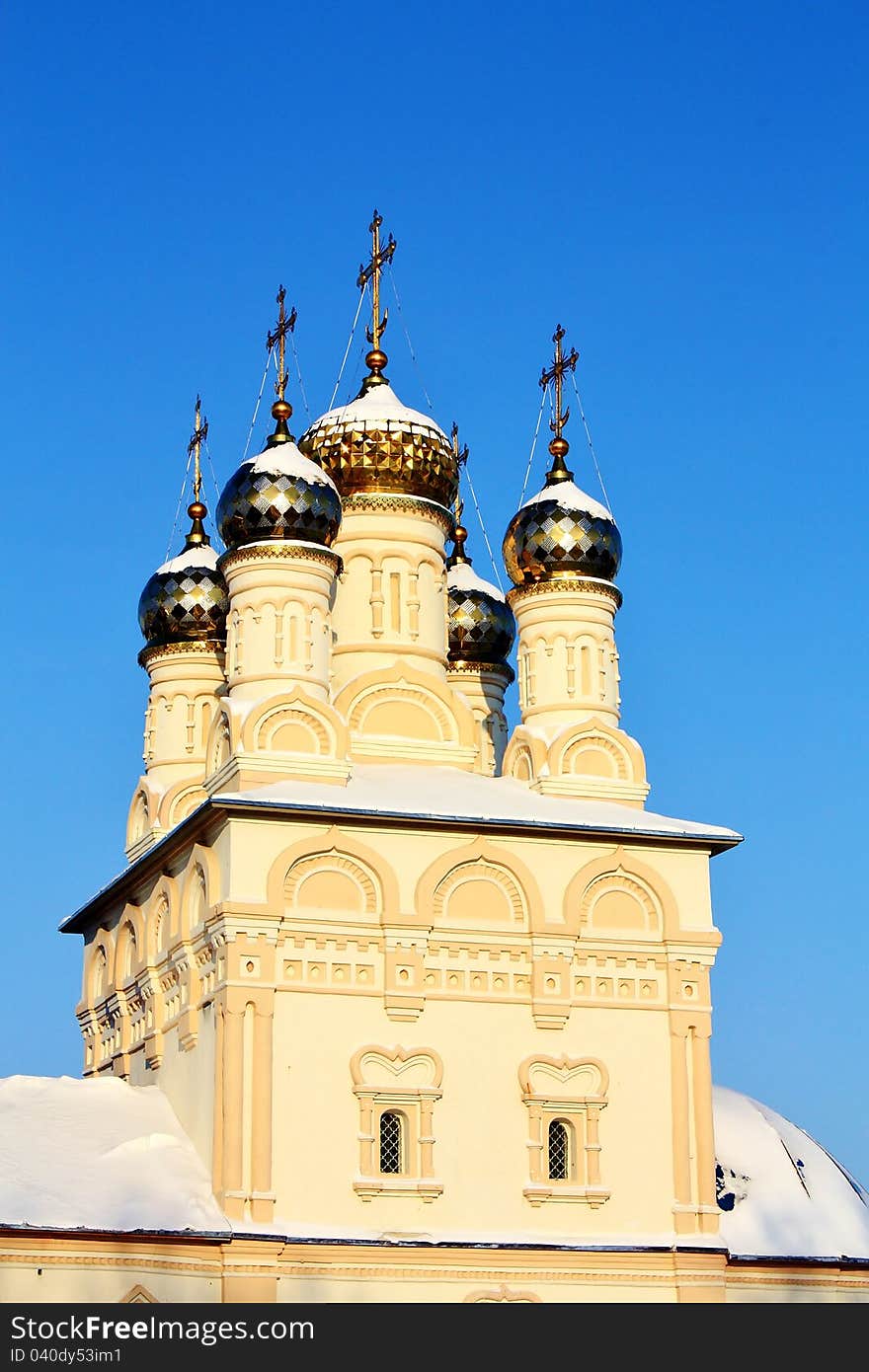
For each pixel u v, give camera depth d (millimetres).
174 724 48906
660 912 41406
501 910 40469
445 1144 38812
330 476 46000
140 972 43062
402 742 44219
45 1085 40625
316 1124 38062
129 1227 35469
